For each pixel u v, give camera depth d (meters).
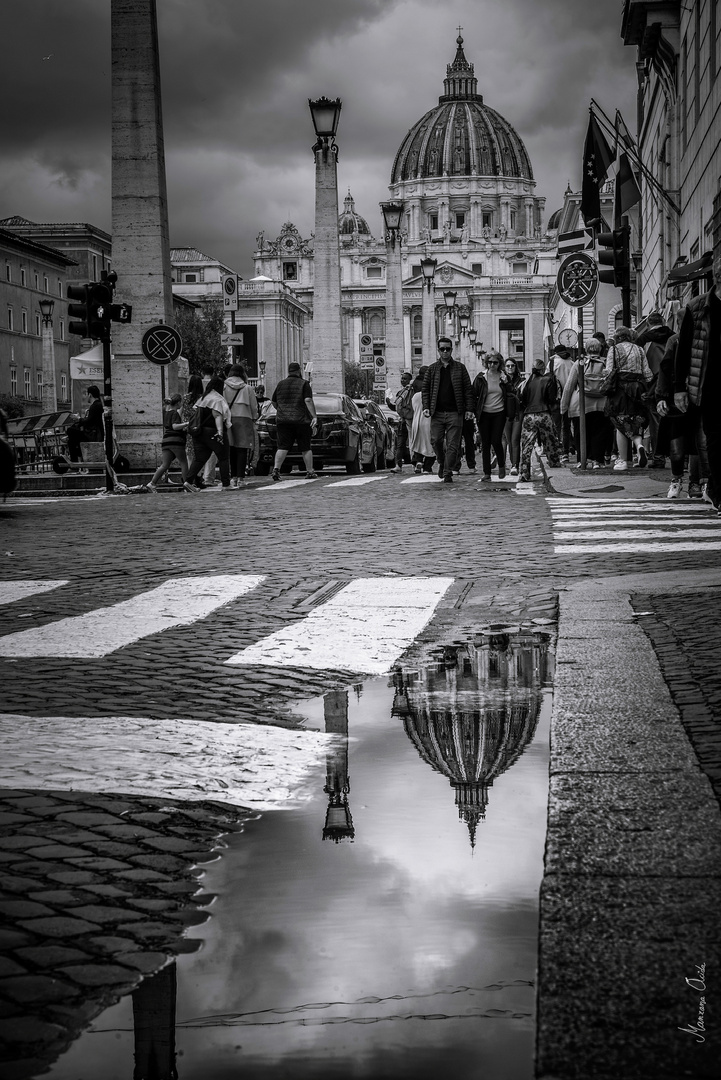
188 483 22.55
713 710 4.89
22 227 110.94
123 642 7.59
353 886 3.41
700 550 10.76
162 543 12.95
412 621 8.04
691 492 16.16
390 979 2.79
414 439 26.66
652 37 36.06
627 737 4.55
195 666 6.88
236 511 16.66
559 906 3.01
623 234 23.83
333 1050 2.48
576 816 3.68
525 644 7.23
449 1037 2.51
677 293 33.84
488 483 21.44
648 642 6.45
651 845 3.41
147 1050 2.55
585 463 22.50
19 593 9.82
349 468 29.33
